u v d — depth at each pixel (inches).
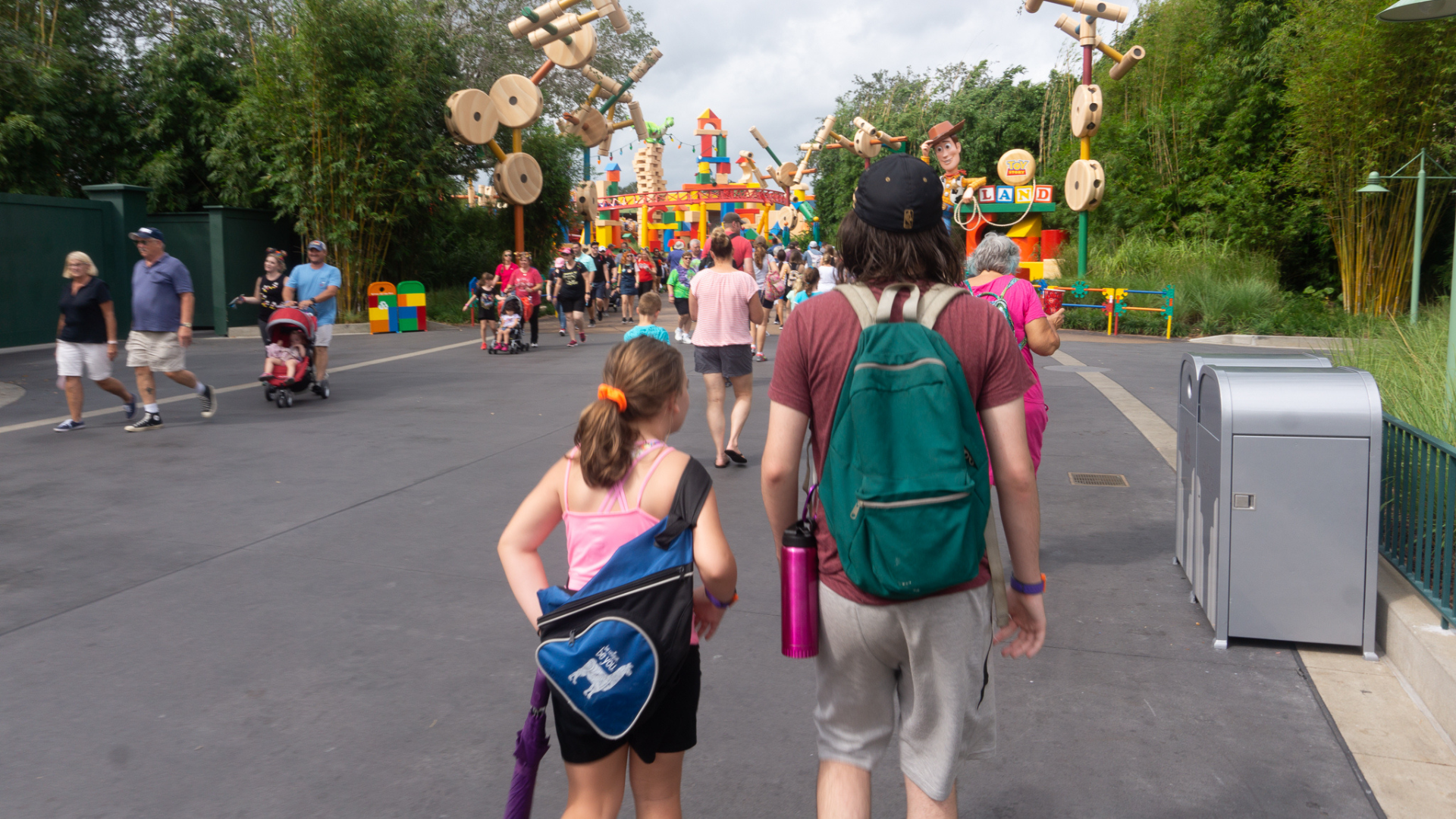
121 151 871.1
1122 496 252.4
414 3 964.6
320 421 368.5
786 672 149.6
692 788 116.7
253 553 208.2
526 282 639.1
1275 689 140.9
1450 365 209.8
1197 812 110.2
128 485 268.1
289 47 799.1
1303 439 148.8
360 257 839.1
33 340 651.5
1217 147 902.4
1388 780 116.2
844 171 1656.0
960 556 70.4
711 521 84.3
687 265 722.8
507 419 370.0
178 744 127.2
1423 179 585.0
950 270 81.7
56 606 177.0
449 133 925.2
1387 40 687.1
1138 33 1111.6
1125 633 162.1
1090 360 548.7
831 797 80.8
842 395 74.8
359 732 130.6
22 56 754.2
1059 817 109.7
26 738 128.6
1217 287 736.3
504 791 116.3
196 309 815.7
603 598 80.4
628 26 898.1
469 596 182.5
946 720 77.3
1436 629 140.5
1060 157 1165.7
